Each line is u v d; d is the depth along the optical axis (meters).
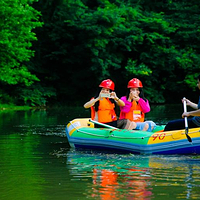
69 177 6.11
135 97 9.66
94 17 29.89
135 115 9.74
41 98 30.66
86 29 29.38
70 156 8.13
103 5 32.72
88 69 32.22
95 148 9.09
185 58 32.72
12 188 5.50
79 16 31.33
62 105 32.19
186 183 5.64
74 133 9.55
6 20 25.23
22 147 9.40
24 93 29.91
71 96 33.84
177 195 5.06
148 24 32.62
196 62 33.03
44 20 32.06
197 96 35.34
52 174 6.34
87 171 6.54
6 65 26.73
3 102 28.80
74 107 29.42
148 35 31.97
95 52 29.97
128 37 31.16
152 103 34.56
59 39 32.44
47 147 9.44
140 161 7.45
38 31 32.22
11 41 25.38
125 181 5.79
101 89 9.72
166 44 34.47
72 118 17.95
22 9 25.61
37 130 12.97
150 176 6.10
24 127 13.86
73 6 31.16
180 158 7.72
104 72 30.78
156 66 33.31
